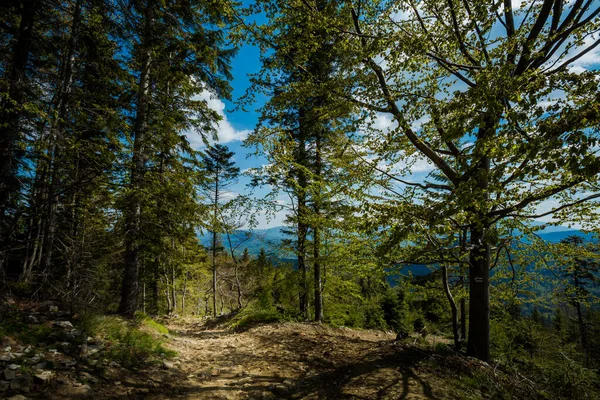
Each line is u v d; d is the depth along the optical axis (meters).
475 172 3.86
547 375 6.01
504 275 8.65
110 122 7.40
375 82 6.36
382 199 6.99
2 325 4.84
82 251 7.81
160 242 9.24
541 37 5.33
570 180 5.00
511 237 6.73
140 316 8.86
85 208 10.05
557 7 5.81
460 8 6.26
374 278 9.03
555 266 7.63
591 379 5.51
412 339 7.56
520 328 10.36
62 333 5.20
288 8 6.53
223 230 10.05
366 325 20.66
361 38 6.69
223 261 22.72
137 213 8.95
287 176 10.64
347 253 8.82
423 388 4.71
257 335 9.13
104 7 8.16
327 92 6.85
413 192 6.06
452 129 3.52
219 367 5.93
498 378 5.35
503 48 5.10
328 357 6.56
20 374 3.69
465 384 5.04
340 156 8.66
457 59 7.13
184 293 24.31
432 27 6.27
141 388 4.30
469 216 5.17
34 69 7.83
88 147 7.17
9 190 6.84
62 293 6.98
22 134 6.72
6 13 7.55
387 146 6.78
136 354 5.53
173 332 9.87
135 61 10.11
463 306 11.47
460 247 6.06
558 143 2.75
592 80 3.15
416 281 10.38
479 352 6.61
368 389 4.73
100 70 9.05
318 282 12.35
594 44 5.16
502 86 3.44
